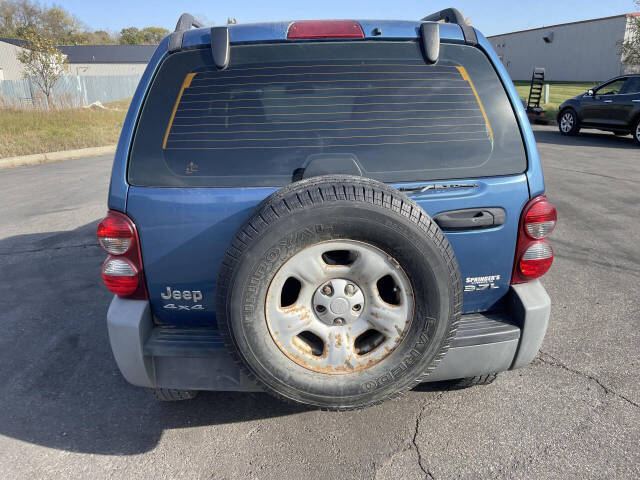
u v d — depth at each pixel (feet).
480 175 7.32
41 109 65.36
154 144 7.26
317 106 7.41
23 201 26.43
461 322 7.68
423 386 9.73
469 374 7.68
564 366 10.34
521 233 7.44
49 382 10.19
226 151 7.26
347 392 6.72
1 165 38.81
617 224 20.15
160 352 7.15
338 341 6.72
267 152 7.28
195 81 7.47
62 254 18.01
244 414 9.06
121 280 7.22
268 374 6.63
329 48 7.61
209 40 7.66
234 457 7.98
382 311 6.64
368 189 6.26
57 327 12.57
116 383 10.15
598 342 11.28
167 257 7.15
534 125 60.29
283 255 6.27
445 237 6.50
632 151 39.29
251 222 6.24
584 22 116.26
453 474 7.52
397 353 6.72
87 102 108.17
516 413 8.87
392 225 6.21
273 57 7.55
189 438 8.45
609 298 13.56
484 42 7.92
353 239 6.33
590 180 28.35
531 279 7.77
